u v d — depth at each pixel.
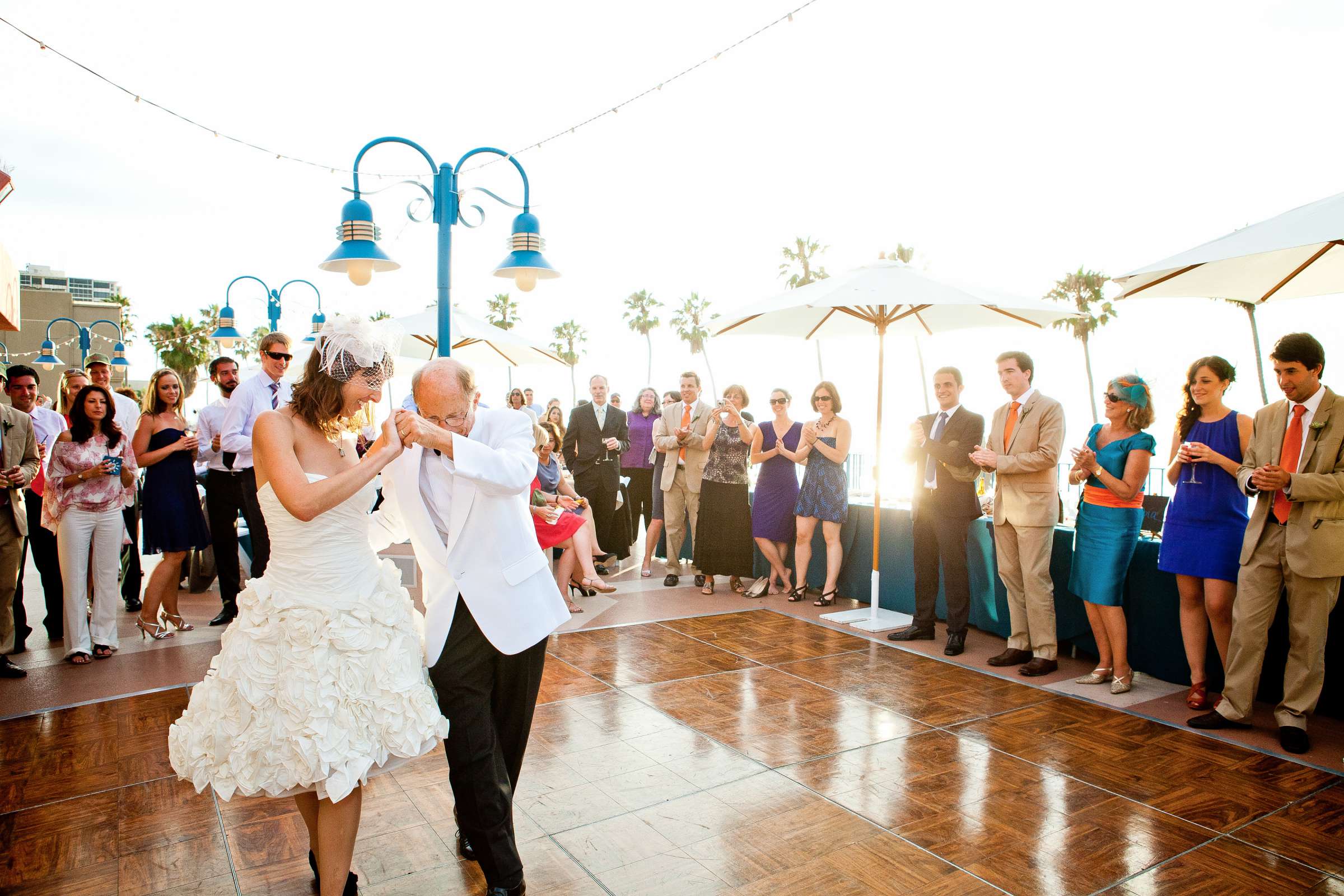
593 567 6.33
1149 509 5.57
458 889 2.39
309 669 1.88
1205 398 3.84
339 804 1.99
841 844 2.66
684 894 2.37
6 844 2.63
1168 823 2.81
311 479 2.00
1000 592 5.23
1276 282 3.94
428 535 2.20
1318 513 3.36
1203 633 3.96
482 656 2.23
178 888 2.38
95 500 4.58
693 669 4.59
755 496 6.53
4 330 3.49
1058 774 3.21
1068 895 2.38
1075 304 36.28
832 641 5.21
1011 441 4.57
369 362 2.02
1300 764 3.32
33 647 4.98
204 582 6.59
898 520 5.96
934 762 3.32
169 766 3.23
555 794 3.02
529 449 2.30
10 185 3.06
